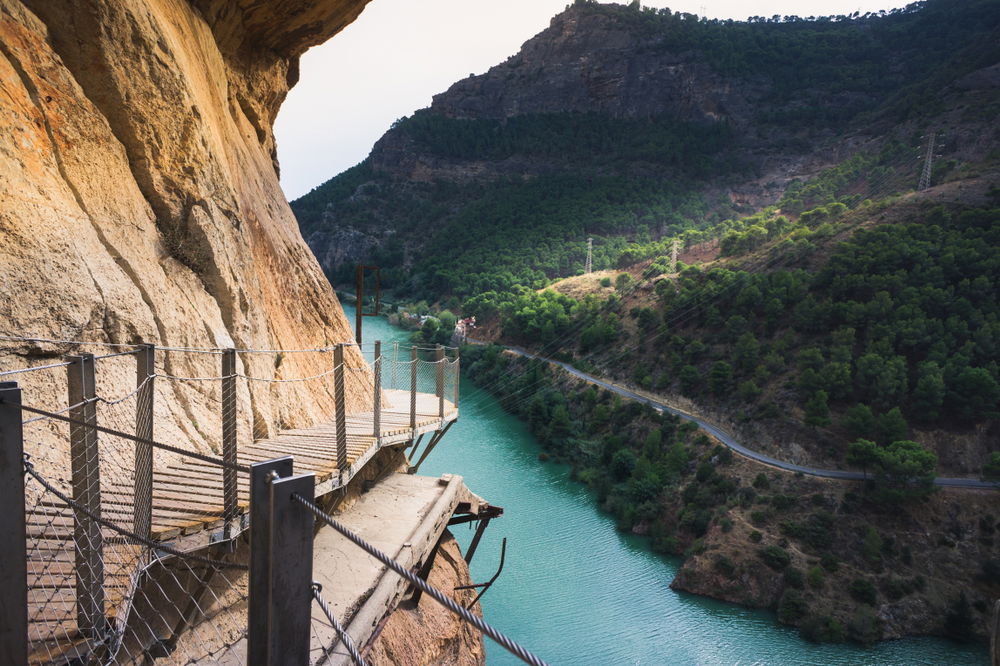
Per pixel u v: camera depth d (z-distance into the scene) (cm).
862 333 7931
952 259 8325
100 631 408
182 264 903
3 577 283
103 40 793
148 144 863
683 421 7156
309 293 1548
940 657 4172
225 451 558
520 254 17912
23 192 624
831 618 4356
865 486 5634
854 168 17238
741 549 4909
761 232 12281
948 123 17138
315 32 1599
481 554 4744
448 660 1009
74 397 414
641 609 4228
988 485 5856
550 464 6550
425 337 11312
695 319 9512
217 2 1294
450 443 6938
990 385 6362
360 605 698
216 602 619
